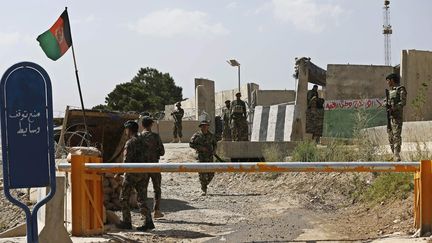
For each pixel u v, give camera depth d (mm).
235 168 8016
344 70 22875
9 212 10906
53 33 12578
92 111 13898
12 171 6070
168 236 8953
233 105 20812
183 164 8039
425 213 7988
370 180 12164
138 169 8141
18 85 6109
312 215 10930
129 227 9570
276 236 8875
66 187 8680
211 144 14766
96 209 8391
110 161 14641
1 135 6070
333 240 8375
